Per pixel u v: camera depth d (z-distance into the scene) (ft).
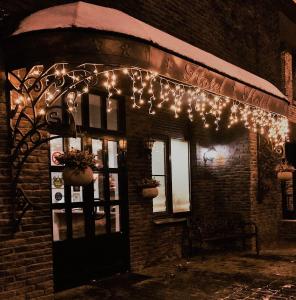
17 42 15.75
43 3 18.42
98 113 23.93
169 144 30.17
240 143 33.96
